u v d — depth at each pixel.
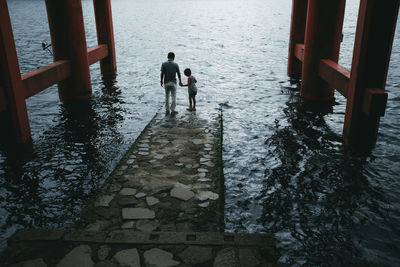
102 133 8.89
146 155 7.12
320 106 10.97
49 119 9.95
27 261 3.89
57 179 6.48
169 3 102.69
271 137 8.55
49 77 10.02
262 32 32.34
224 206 5.61
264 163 7.16
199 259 3.93
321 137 8.45
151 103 11.70
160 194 5.58
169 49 23.50
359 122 7.70
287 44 24.89
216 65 18.28
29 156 7.45
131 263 3.85
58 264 3.84
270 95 12.48
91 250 4.07
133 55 21.28
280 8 72.38
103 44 15.70
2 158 7.36
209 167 6.55
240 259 3.92
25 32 31.95
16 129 7.98
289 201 5.73
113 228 4.68
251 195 5.95
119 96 12.52
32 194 5.95
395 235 4.83
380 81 7.26
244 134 8.81
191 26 38.75
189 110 10.21
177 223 4.81
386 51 6.98
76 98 12.02
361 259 4.36
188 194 5.57
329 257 4.39
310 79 11.52
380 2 6.71
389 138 8.25
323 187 6.15
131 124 9.62
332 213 5.36
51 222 5.16
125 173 6.34
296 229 4.98
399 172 6.62
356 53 7.32
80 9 11.41
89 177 6.56
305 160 7.22
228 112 10.69
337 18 10.66
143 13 60.62
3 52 7.33
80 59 11.69
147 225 4.75
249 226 5.07
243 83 14.41
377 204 5.59
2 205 5.61
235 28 36.19
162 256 3.97
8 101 7.72
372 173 6.61
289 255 4.43
